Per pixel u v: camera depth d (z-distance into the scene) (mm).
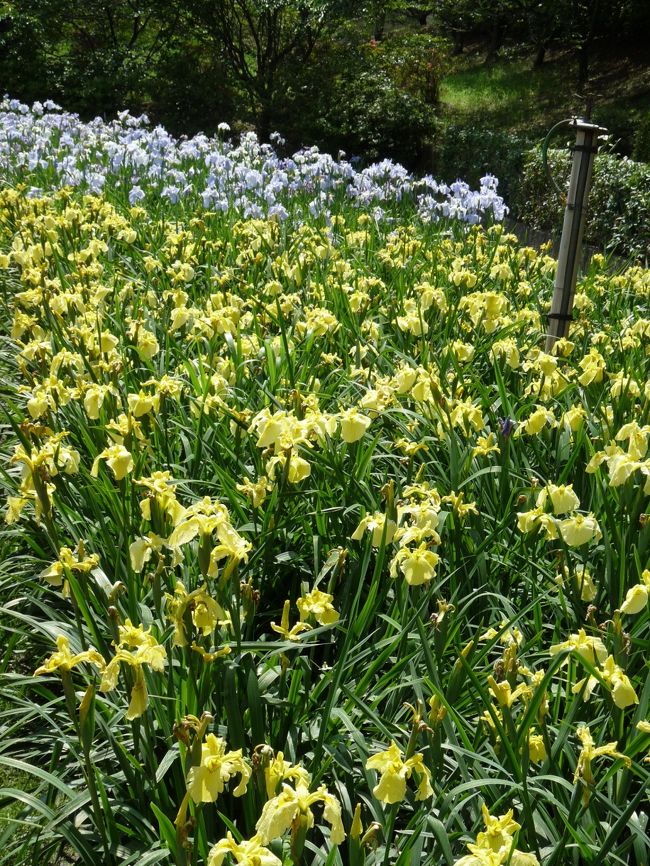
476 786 2217
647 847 2367
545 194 14117
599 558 3457
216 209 9117
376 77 21172
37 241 7051
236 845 1753
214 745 1974
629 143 19266
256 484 3598
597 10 24672
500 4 28234
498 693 2223
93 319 5164
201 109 21375
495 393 5055
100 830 2307
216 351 5035
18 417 4609
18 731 3246
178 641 2434
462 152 18656
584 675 2645
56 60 21812
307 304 6359
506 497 3754
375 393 3902
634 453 3232
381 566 2824
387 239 8516
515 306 6625
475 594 3152
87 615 2748
